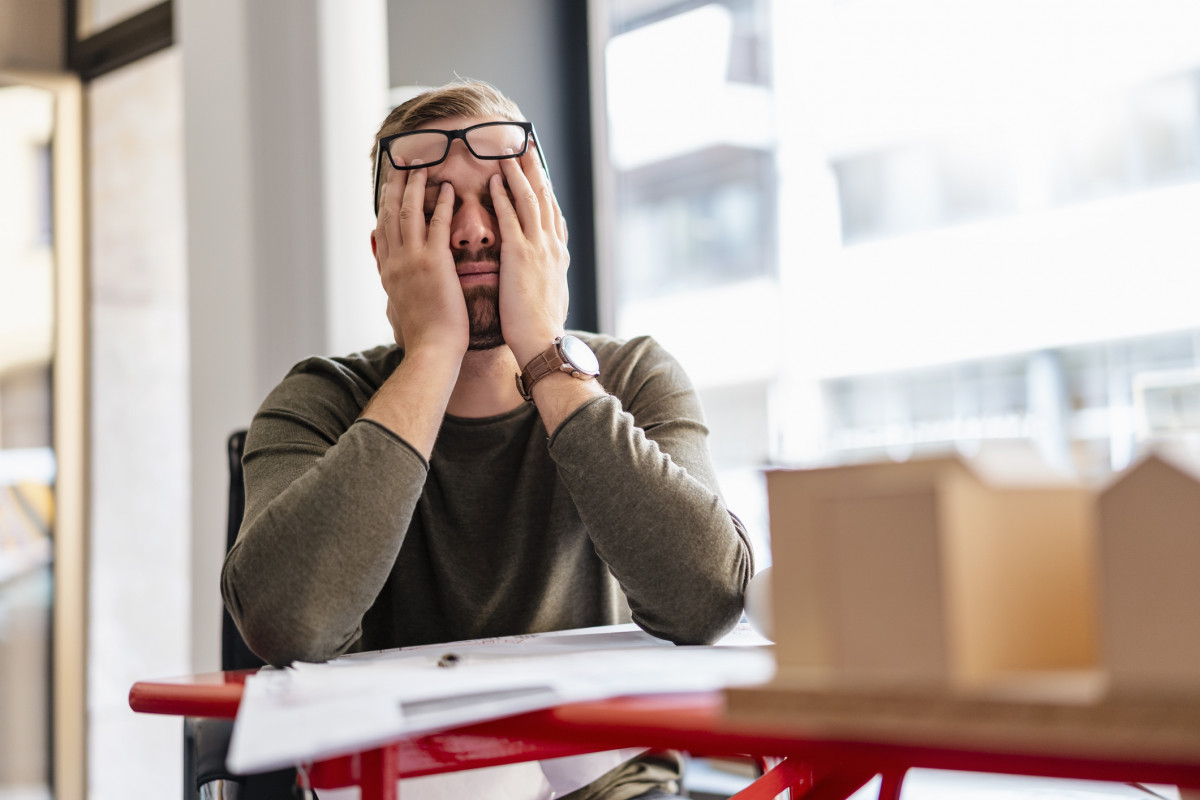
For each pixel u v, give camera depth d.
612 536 0.95
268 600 0.88
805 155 2.50
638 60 2.51
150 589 3.16
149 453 3.20
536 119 2.43
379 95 2.30
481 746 0.61
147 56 3.06
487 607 1.21
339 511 0.90
